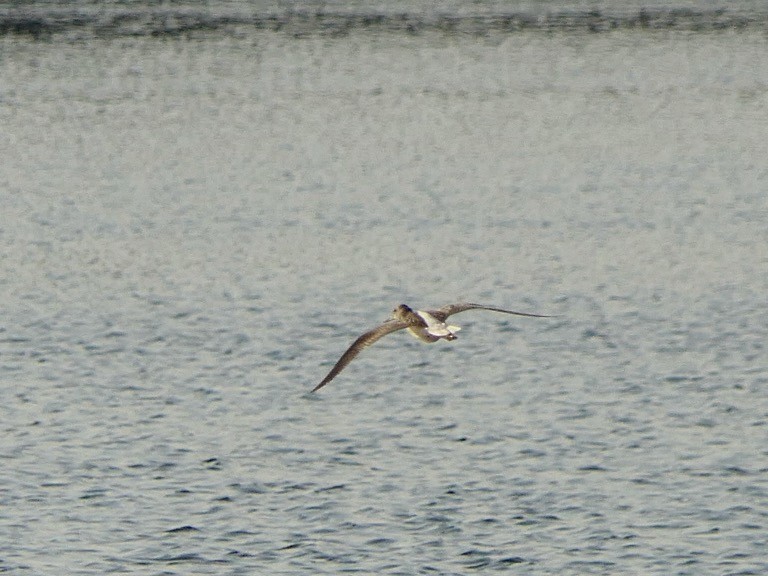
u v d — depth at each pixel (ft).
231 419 119.03
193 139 303.68
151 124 326.85
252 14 561.84
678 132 305.94
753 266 178.91
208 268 179.63
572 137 300.61
